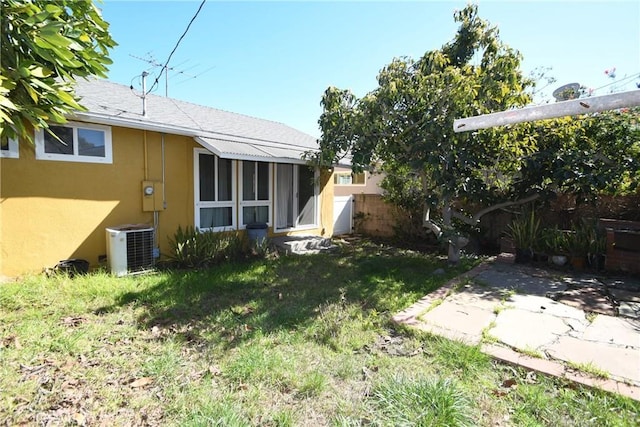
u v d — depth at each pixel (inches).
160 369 118.9
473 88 215.5
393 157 302.5
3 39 120.1
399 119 259.6
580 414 96.2
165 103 367.6
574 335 146.8
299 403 102.7
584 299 196.9
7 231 215.9
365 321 163.8
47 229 231.3
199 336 147.9
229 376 116.0
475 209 366.3
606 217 310.2
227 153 275.7
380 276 253.4
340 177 778.8
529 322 161.5
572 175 261.6
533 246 294.7
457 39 276.4
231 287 219.6
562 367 118.7
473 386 110.5
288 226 405.4
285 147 390.0
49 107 145.2
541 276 249.9
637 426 90.7
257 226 344.2
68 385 108.7
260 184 373.1
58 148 234.1
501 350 132.0
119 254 241.8
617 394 102.5
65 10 140.4
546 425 92.5
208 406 98.7
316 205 441.4
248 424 92.0
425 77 232.2
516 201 293.3
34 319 157.9
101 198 255.9
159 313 172.9
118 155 263.6
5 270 215.5
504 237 346.0
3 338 137.3
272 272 263.1
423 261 310.7
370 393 107.0
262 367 120.0
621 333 148.9
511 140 243.1
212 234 302.8
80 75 154.8
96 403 100.8
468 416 94.3
